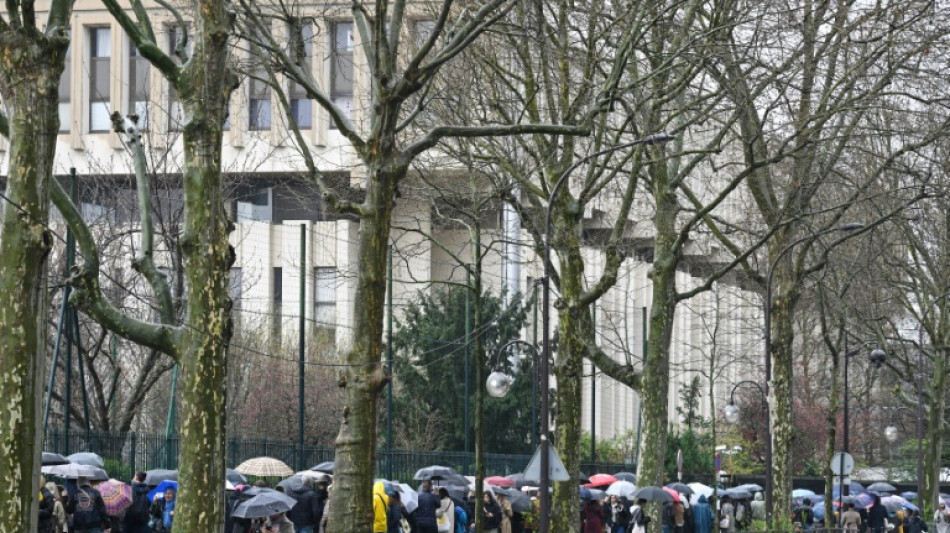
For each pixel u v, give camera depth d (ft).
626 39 94.63
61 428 156.15
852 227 127.44
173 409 149.38
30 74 57.41
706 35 98.02
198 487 67.87
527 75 106.63
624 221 107.24
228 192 184.96
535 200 112.68
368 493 77.05
